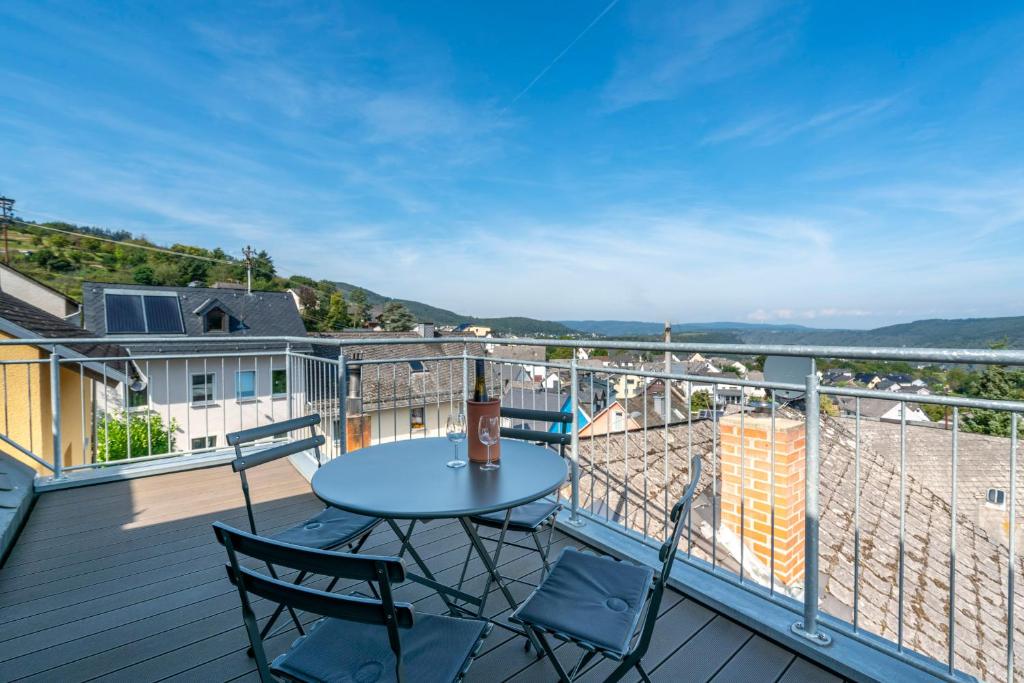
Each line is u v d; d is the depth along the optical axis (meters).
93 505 3.65
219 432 15.97
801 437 2.99
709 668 1.90
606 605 1.59
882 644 1.87
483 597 2.07
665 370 2.92
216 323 22.00
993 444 6.73
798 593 2.92
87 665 1.98
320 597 1.08
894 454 6.73
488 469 1.96
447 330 51.66
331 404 4.47
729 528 3.19
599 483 3.79
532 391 4.12
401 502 1.60
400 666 1.06
